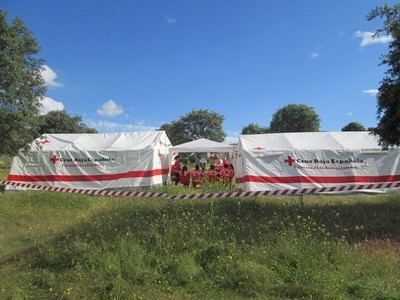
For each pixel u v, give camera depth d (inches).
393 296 252.2
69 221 523.2
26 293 272.4
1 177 1091.9
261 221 456.8
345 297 256.8
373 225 456.4
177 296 263.4
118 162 895.7
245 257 315.9
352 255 324.5
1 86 668.1
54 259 328.2
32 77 708.0
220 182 887.7
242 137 869.2
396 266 308.2
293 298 260.1
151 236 359.3
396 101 481.1
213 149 1040.2
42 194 669.9
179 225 382.6
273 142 844.6
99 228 409.4
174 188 821.2
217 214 493.4
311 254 312.0
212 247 326.6
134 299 257.4
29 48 701.3
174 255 324.2
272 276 285.0
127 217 470.0
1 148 713.6
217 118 4448.8
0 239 439.8
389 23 489.1
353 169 802.8
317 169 802.2
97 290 270.2
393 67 490.3
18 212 572.1
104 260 312.3
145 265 311.4
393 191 784.9
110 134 980.6
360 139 847.7
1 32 664.4
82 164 895.7
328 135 867.4
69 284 278.2
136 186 887.1
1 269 327.0
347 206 576.7
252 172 797.2
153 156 901.8
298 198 692.7
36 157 895.1
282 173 799.1
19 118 681.6
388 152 807.7
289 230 371.6
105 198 709.3
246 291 271.0
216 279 290.2
